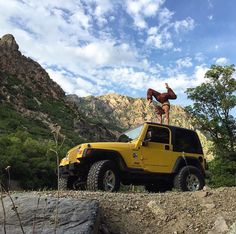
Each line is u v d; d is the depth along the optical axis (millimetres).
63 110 101375
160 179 10945
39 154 39969
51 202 5887
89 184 9688
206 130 36312
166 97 12492
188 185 11109
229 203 7797
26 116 81000
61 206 5805
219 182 32594
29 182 33312
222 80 36000
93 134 94125
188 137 11766
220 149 34844
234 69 35812
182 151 11453
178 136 11547
